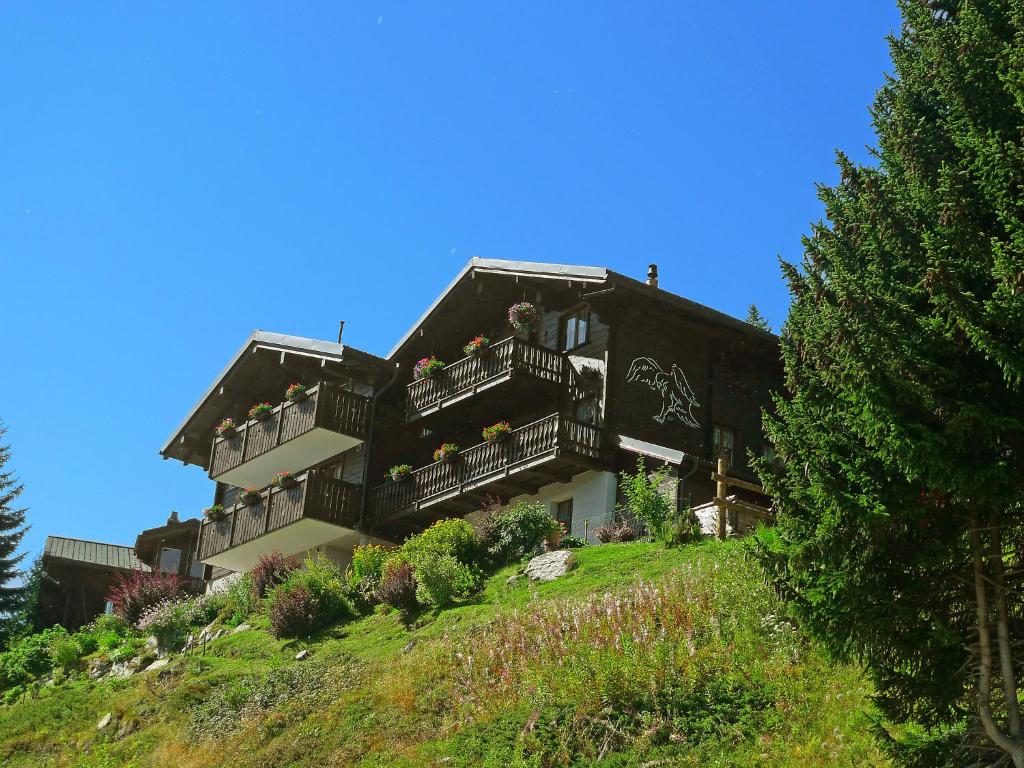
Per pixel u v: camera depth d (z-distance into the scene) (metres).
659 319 30.70
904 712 12.25
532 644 19.02
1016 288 10.93
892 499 11.87
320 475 33.25
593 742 15.65
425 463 34.88
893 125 13.47
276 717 20.39
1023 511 12.03
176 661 26.89
